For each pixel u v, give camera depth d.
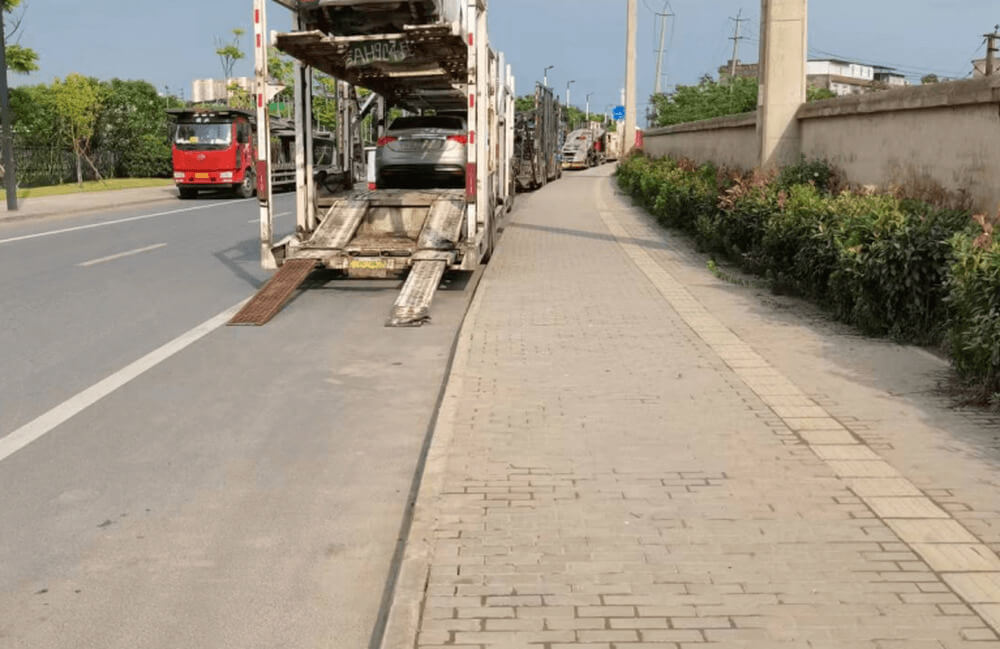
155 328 9.69
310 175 13.02
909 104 10.77
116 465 5.59
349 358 8.44
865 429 5.88
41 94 40.38
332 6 12.07
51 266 14.35
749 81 33.41
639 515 4.52
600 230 19.22
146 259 15.34
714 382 7.05
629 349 8.21
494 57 15.95
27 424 6.39
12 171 24.66
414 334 9.51
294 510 4.93
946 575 3.85
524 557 4.06
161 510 4.92
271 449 5.91
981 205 9.32
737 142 21.44
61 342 8.98
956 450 5.47
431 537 4.27
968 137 9.63
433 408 6.86
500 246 16.44
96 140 44.31
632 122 48.78
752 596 3.68
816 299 10.33
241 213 25.53
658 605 3.62
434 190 14.70
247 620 3.79
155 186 39.94
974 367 6.45
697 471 5.13
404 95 18.33
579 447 5.54
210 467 5.57
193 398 7.07
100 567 4.25
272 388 7.38
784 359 7.82
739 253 13.16
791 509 4.58
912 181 10.91
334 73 14.06
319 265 11.99
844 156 13.13
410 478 5.42
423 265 11.48
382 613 3.86
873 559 4.01
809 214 10.62
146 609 3.87
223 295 11.80
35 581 4.12
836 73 99.94
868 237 8.70
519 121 32.41
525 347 8.30
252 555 4.39
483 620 3.51
